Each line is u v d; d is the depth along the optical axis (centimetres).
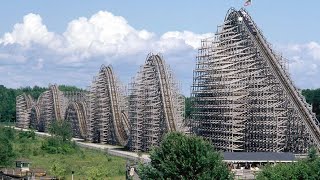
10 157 18512
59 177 16925
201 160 9188
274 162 15025
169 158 9350
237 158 16350
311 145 18638
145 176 9588
